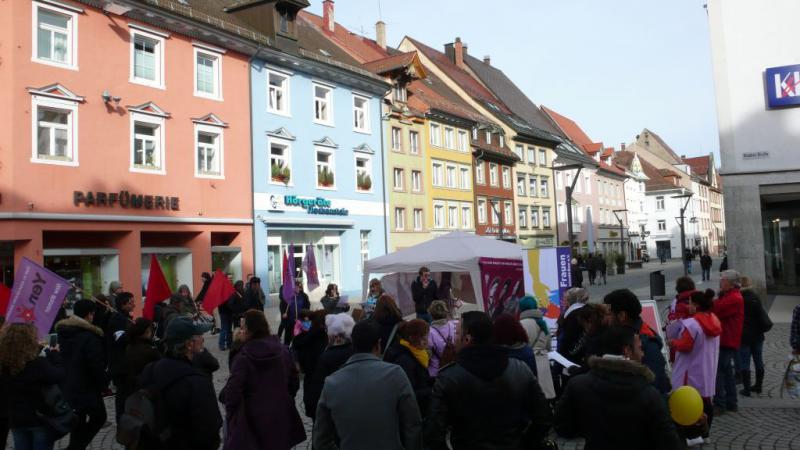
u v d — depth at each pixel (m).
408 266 13.38
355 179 33.28
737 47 20.31
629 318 5.59
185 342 4.91
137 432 4.54
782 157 19.80
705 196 106.38
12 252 19.34
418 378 5.80
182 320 4.98
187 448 4.75
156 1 22.91
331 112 31.89
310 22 39.47
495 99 57.19
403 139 38.03
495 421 4.12
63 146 20.58
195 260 24.55
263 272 27.33
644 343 5.74
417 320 5.96
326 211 30.91
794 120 19.73
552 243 56.16
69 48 20.75
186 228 24.05
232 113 26.39
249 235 26.78
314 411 5.98
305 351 6.90
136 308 22.05
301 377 12.69
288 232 29.25
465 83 54.91
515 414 4.18
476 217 45.09
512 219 50.28
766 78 19.91
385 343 7.08
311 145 30.39
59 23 20.58
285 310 16.45
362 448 4.23
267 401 5.34
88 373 6.93
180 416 4.72
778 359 12.36
